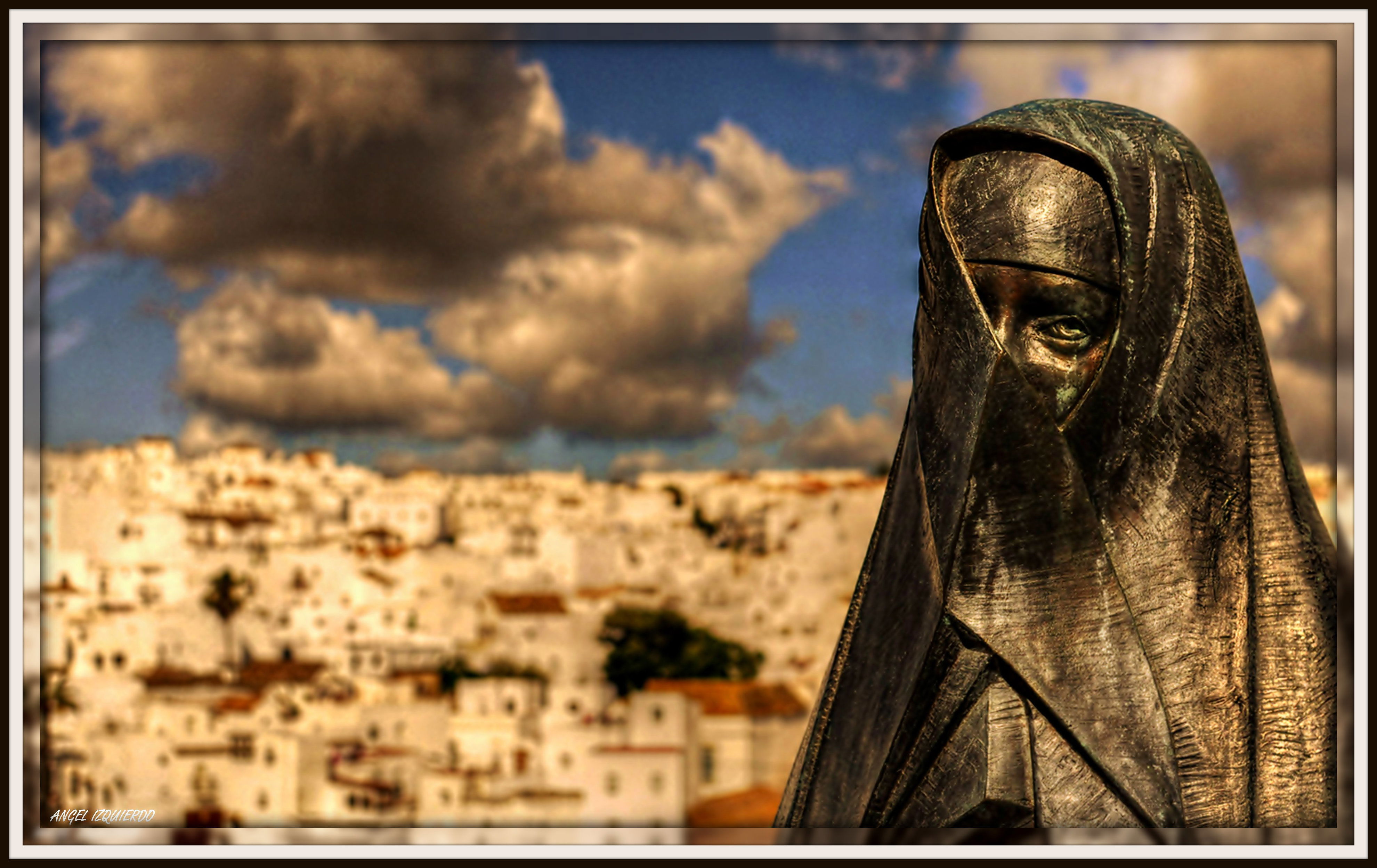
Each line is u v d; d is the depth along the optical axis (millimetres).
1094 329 2883
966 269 2832
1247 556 2902
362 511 103750
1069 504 2713
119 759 56188
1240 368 2936
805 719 52938
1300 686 2848
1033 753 2719
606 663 73438
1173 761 2662
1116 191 2848
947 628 2779
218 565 84500
